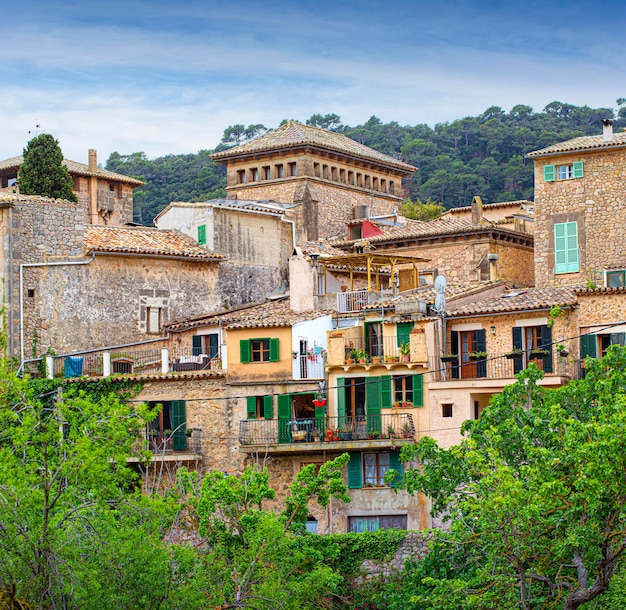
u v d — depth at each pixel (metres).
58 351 67.06
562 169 70.88
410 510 59.03
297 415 62.09
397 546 52.78
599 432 38.59
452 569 45.22
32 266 67.00
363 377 61.44
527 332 60.75
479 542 42.72
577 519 40.19
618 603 44.66
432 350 60.91
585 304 59.66
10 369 49.91
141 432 61.56
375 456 60.16
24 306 66.69
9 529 40.50
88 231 70.81
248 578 44.53
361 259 67.69
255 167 94.31
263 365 62.38
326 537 52.97
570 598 40.25
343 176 95.31
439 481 45.72
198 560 44.72
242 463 61.56
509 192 125.94
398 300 63.16
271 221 76.50
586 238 69.75
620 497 39.38
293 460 60.84
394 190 100.44
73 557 40.81
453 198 126.94
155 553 41.81
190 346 68.81
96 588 40.44
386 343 62.09
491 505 39.59
